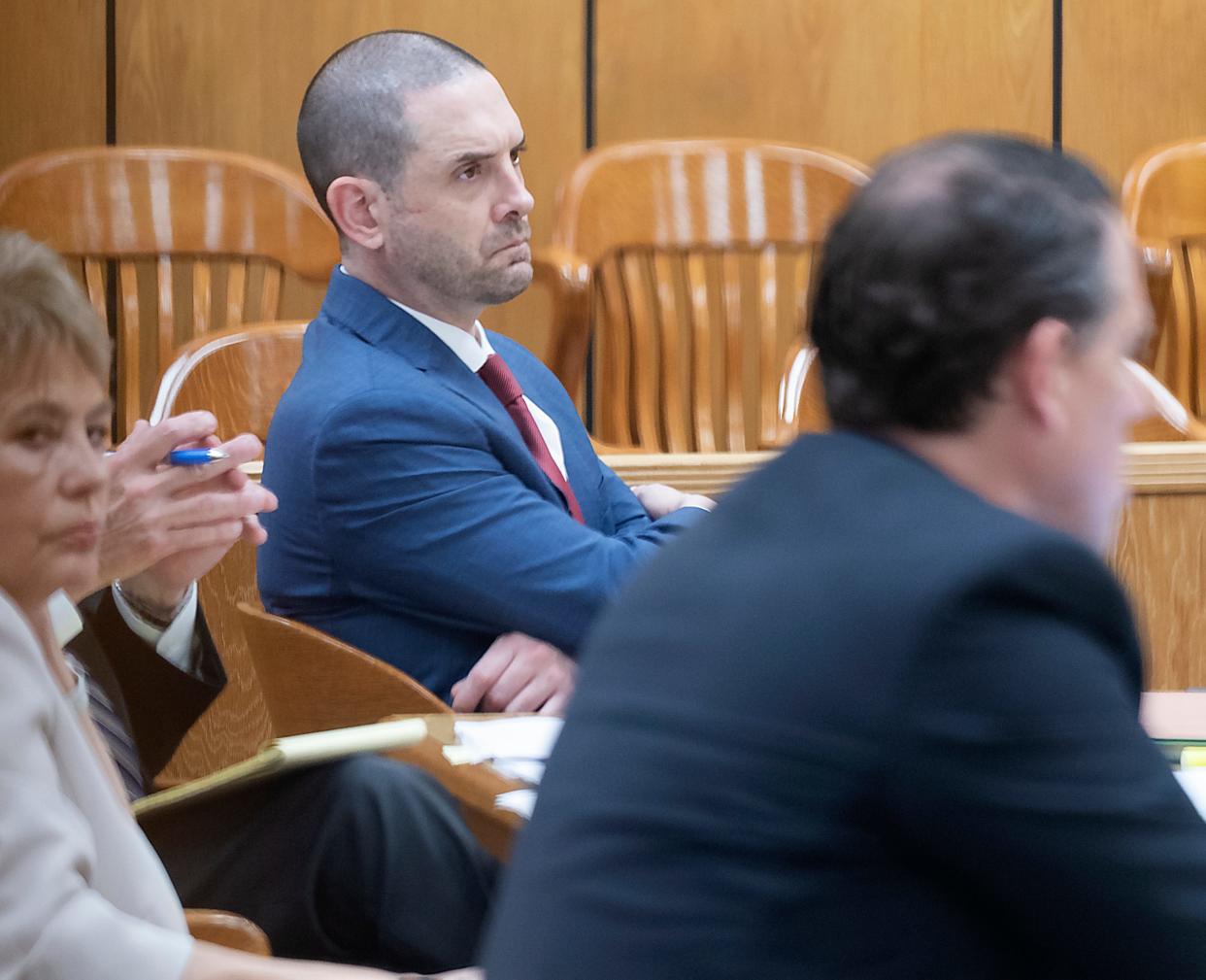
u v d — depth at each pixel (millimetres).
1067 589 2764
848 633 2732
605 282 10750
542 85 14906
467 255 6980
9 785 3531
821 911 2676
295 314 14641
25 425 3824
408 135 6918
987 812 2623
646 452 9203
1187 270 11586
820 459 3064
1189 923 2629
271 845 4992
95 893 3639
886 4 14859
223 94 14797
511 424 7043
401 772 5078
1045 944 2688
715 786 2725
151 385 14289
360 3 14797
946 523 2818
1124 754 2672
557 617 6609
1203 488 6902
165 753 5363
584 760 2887
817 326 3172
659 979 2652
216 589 7562
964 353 2963
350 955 5070
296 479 6816
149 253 10688
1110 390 3020
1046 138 14875
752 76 14906
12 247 3836
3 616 3723
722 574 2951
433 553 6648
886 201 3037
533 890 2840
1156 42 14836
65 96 14797
